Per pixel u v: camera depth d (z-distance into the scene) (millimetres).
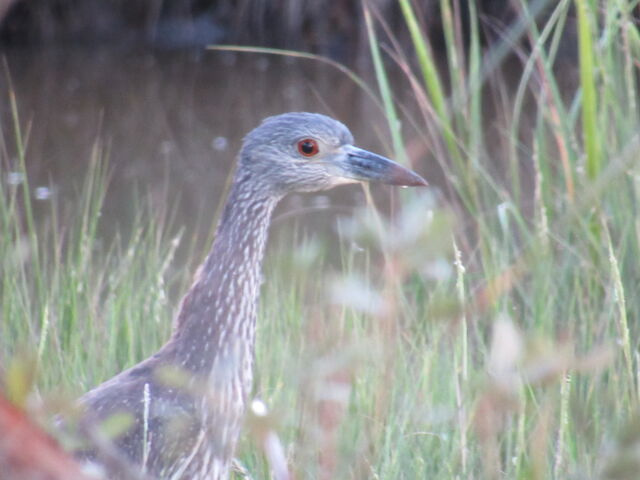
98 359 10117
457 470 7867
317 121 8109
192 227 16266
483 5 23766
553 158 13398
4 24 28953
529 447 7484
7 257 11398
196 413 7367
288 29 27984
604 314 9852
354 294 3684
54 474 3537
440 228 3586
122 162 19891
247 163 8117
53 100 24344
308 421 4926
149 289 11141
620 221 10844
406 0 11344
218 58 28359
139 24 29750
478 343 9820
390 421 8055
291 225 16234
